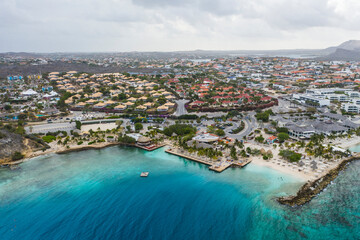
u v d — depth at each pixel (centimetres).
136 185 13638
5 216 11144
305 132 18825
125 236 10000
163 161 16538
